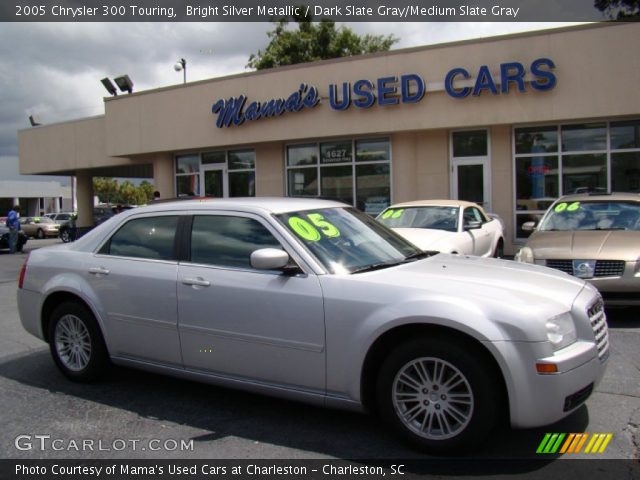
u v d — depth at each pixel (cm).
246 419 437
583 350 358
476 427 350
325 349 389
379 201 1485
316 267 407
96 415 452
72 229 2770
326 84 1444
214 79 1627
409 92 1337
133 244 501
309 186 1584
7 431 426
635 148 1238
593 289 420
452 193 1401
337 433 407
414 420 374
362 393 382
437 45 1305
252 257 403
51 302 546
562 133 1295
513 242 1344
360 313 379
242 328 421
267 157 1639
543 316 350
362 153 1502
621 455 364
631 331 660
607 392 469
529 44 1226
